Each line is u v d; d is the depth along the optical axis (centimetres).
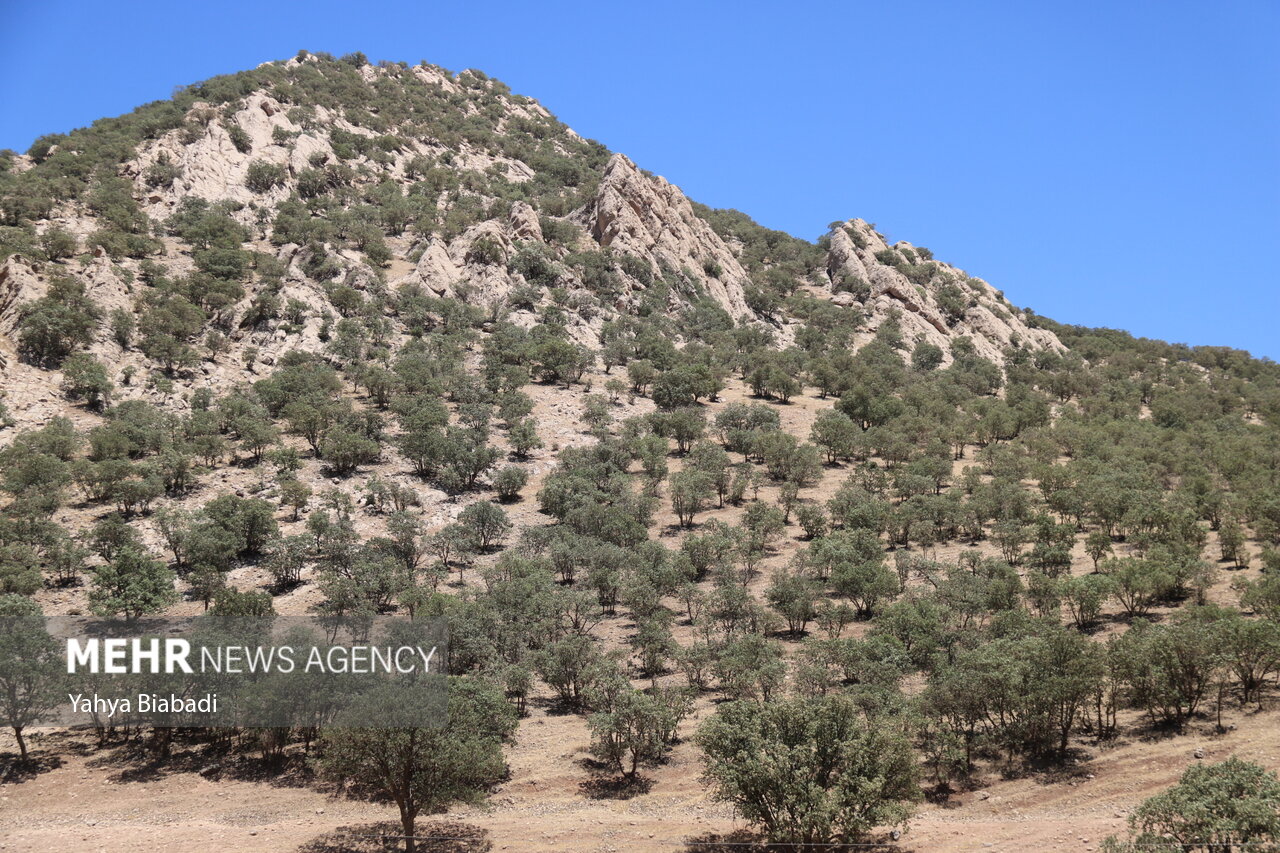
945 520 7206
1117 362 17950
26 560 5919
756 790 3017
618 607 6241
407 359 10531
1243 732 3694
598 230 17050
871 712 3962
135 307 10162
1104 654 4000
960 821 3366
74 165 14500
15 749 4350
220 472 7894
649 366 11519
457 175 19088
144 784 4041
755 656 4653
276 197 15400
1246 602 4816
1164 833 2594
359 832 3516
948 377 13888
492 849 3303
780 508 8112
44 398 8369
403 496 7606
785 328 16825
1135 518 6606
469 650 4925
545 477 8388
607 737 4044
